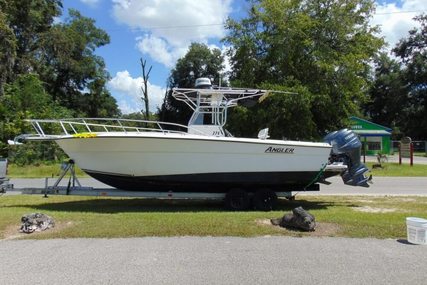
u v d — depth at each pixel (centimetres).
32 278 520
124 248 650
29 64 4172
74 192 1049
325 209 1067
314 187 1132
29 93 3325
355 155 1138
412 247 670
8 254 619
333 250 648
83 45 5300
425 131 7081
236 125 2675
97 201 1184
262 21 2833
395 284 506
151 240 697
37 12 4391
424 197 1323
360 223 816
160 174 1034
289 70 2745
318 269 558
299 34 2702
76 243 678
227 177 1048
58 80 5409
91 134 1004
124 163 1027
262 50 2869
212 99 1151
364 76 3019
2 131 2783
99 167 1044
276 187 1105
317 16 2827
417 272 549
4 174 1062
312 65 2691
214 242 688
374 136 4947
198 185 1056
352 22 2839
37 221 762
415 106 7212
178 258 602
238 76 2933
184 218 849
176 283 505
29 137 1051
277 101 2538
